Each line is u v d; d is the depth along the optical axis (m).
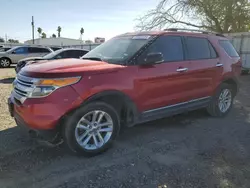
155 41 4.02
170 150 3.65
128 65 3.62
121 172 3.01
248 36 13.90
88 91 3.17
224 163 3.29
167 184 2.78
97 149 3.42
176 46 4.31
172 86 4.14
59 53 10.25
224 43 5.39
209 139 4.11
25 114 3.05
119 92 3.46
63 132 3.17
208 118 5.27
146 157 3.41
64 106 3.04
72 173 2.97
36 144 3.72
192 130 4.52
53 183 2.76
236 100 7.12
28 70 3.29
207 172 3.05
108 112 3.45
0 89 8.26
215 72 4.93
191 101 4.60
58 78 3.02
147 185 2.76
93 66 3.40
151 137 4.14
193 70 4.45
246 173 3.05
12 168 3.05
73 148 3.22
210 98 5.02
